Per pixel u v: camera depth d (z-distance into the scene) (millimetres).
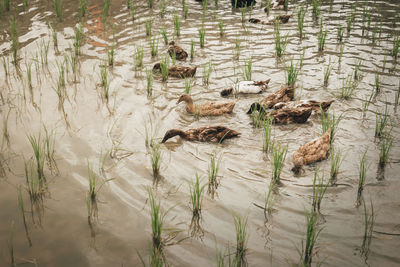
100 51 13070
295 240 10414
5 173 10938
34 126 11516
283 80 12414
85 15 14250
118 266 10258
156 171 10992
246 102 12047
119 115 11750
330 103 11727
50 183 10867
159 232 10375
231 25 13992
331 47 13164
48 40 13320
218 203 10711
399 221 10523
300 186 10867
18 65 12672
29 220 10555
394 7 14508
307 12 14492
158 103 11992
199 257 10305
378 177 10922
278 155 11000
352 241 10391
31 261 10273
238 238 10375
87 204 10586
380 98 11984
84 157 11148
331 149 11250
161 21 14117
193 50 13094
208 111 11797
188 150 11289
